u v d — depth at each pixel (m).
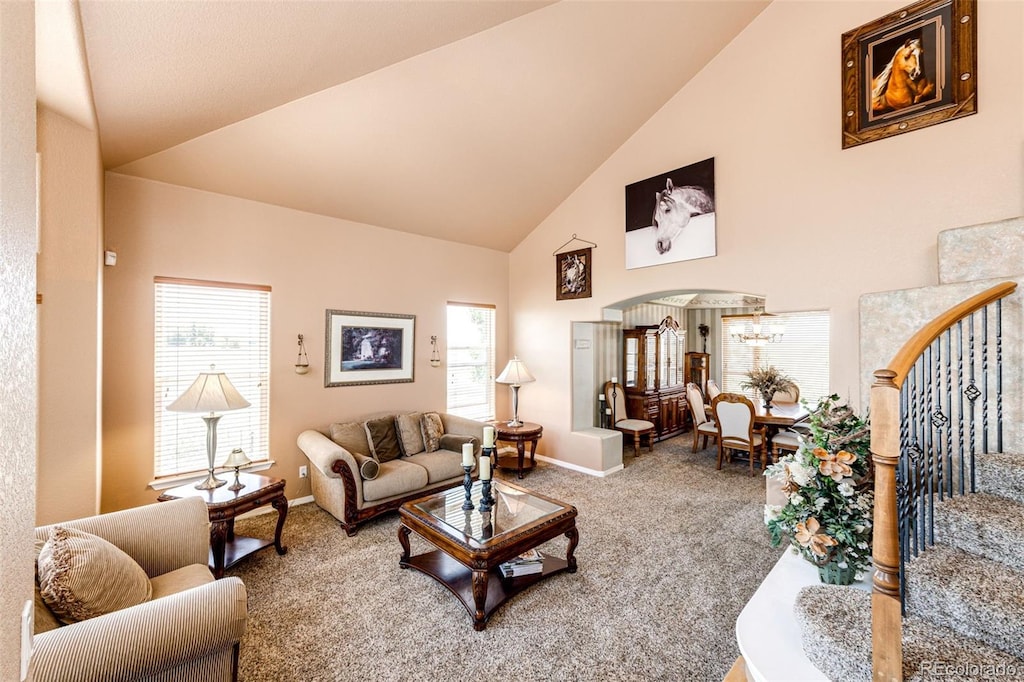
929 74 2.81
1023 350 2.19
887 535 1.27
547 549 3.07
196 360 3.47
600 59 3.52
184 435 3.40
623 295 4.56
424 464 3.87
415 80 3.20
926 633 1.43
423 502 2.95
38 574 1.51
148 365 3.25
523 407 5.66
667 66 3.78
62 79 1.97
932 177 2.80
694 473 4.93
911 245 2.87
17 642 0.65
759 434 5.25
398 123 3.49
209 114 2.80
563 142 4.27
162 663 1.33
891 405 1.31
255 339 3.77
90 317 2.49
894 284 2.93
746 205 3.63
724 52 3.78
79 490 2.45
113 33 1.87
